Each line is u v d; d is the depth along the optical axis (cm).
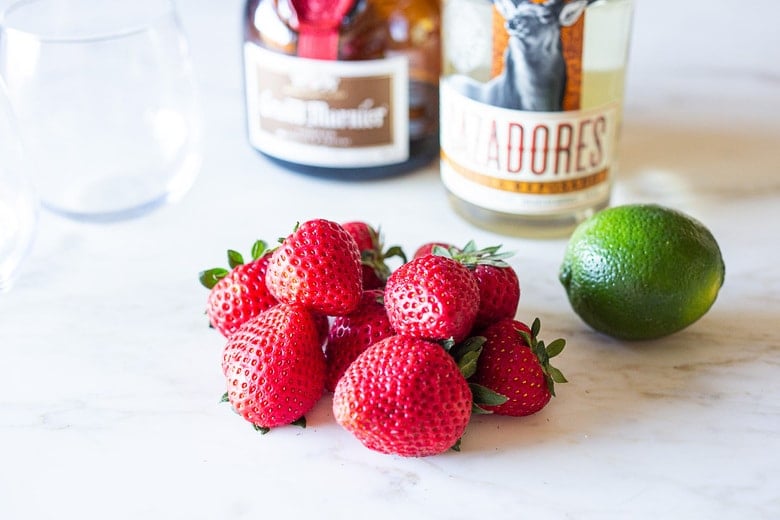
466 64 63
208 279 56
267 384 52
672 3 89
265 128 70
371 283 57
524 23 60
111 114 67
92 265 64
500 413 54
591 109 62
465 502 51
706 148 73
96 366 58
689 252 55
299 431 54
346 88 67
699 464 52
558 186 63
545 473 52
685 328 59
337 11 66
